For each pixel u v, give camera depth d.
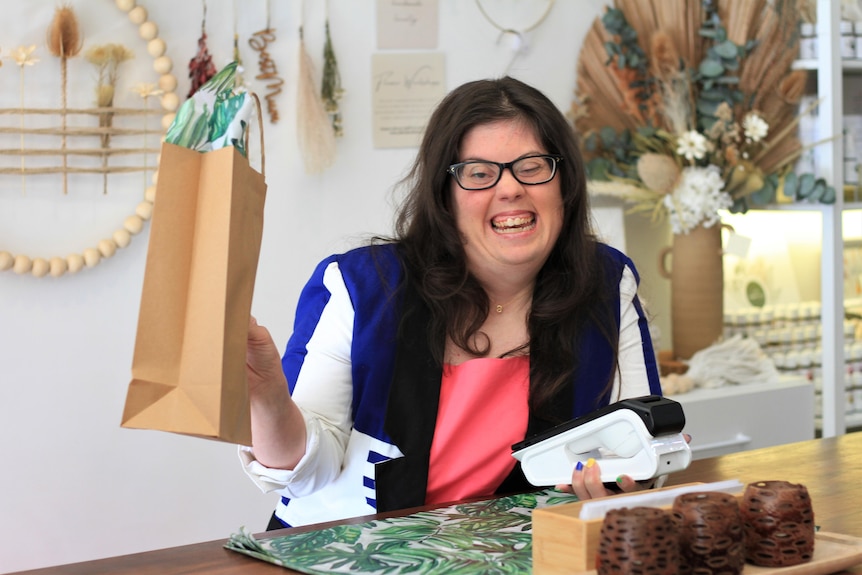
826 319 3.23
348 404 1.59
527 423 1.57
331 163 2.79
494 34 3.08
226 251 1.02
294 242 2.84
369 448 1.56
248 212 1.06
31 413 2.58
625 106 3.14
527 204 1.55
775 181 3.14
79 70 2.55
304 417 1.48
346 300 1.59
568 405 1.60
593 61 3.18
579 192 1.62
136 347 1.02
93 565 1.13
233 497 2.82
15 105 2.49
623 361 1.69
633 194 3.08
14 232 2.51
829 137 3.15
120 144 2.61
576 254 1.64
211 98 1.09
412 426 1.55
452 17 3.02
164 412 1.03
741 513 1.03
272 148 2.79
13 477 2.57
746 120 3.06
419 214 1.63
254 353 1.29
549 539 1.03
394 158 2.97
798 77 3.18
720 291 3.13
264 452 1.44
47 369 2.58
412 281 1.60
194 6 2.68
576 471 1.31
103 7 2.57
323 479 1.53
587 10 3.21
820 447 1.74
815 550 1.08
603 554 0.94
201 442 2.77
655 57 3.12
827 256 3.21
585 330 1.64
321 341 1.59
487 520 1.29
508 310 1.64
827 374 3.25
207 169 1.05
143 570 1.10
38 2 2.51
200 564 1.12
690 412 2.91
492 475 1.56
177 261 1.04
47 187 2.54
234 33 2.72
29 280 2.55
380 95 2.93
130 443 2.69
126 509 2.70
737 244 3.13
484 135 1.56
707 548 0.96
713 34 3.11
